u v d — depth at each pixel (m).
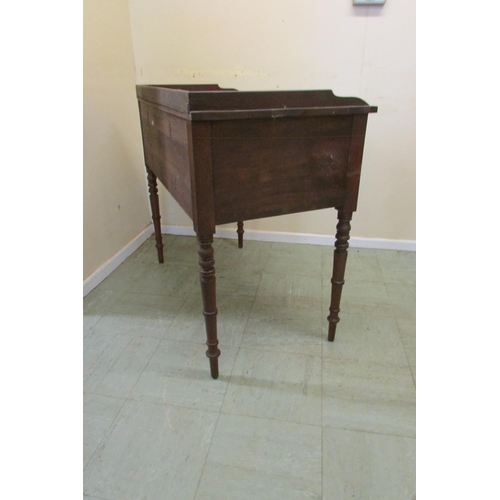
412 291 1.61
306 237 2.06
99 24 1.52
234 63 1.74
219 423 0.99
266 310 1.48
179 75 1.81
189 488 0.84
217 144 0.85
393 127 1.74
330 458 0.90
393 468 0.88
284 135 0.91
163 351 1.26
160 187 2.11
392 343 1.29
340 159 1.00
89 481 0.85
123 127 1.78
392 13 1.55
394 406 1.04
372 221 1.96
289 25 1.63
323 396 1.08
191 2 1.66
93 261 1.64
